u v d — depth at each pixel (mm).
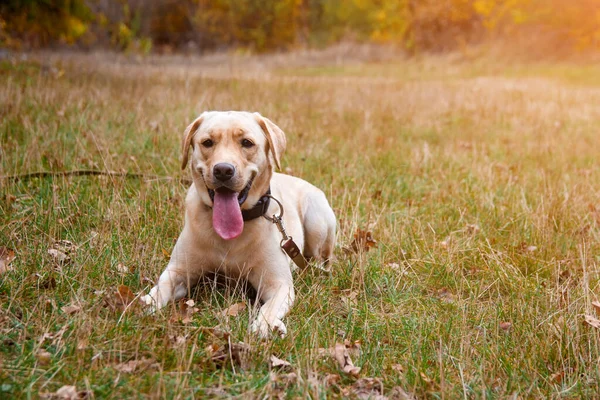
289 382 2676
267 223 3670
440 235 4859
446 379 2805
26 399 2352
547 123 10055
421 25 28047
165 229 4453
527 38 24562
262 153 3582
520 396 2688
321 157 6797
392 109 10859
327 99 11617
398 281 3957
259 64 25641
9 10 15789
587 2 23516
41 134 6289
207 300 3600
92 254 3822
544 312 3533
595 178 6641
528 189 6020
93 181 5215
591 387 2842
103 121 7215
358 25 38156
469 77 20156
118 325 2936
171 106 8555
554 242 4754
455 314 3592
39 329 2865
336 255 4609
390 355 3061
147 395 2441
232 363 2727
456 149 7980
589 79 18375
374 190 5840
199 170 3512
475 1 26656
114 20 30391
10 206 4570
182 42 35438
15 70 11086
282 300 3400
